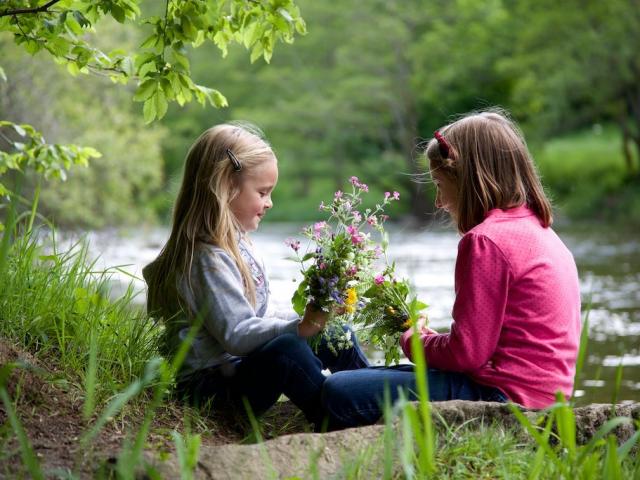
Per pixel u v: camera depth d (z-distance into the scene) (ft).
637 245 80.02
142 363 14.88
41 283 16.16
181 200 15.69
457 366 13.73
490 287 13.61
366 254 14.79
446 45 141.18
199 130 170.30
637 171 128.36
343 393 14.15
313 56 162.61
